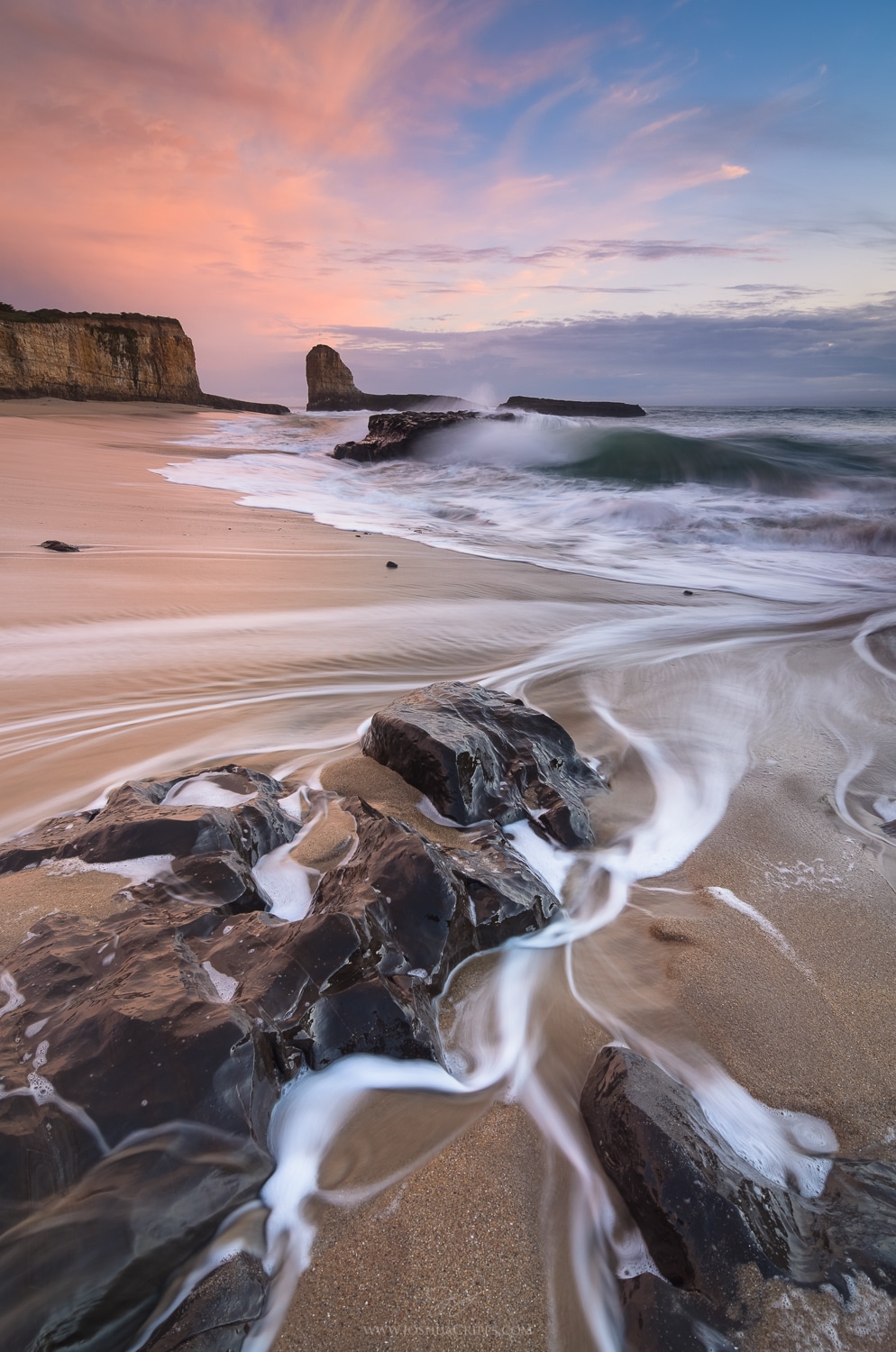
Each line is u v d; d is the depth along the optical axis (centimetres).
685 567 1029
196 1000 194
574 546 1150
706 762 459
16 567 771
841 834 379
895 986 270
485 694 442
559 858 348
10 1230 145
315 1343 154
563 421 2933
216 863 271
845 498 1583
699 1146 184
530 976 271
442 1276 168
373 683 550
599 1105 202
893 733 511
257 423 3525
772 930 302
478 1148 199
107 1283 146
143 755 419
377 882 261
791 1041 244
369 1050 217
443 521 1355
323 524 1224
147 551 898
